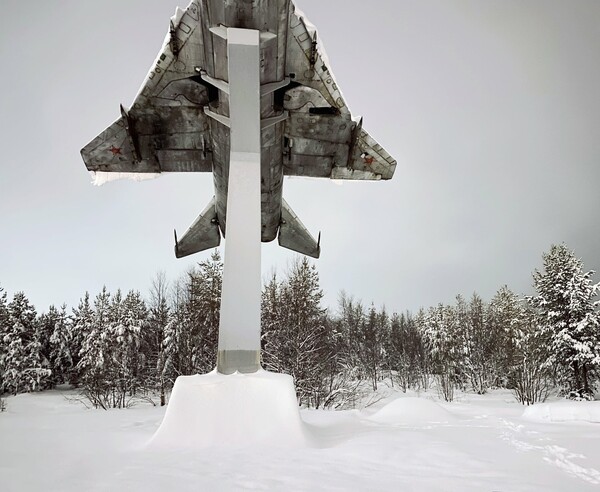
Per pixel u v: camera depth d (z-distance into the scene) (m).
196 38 6.99
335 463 3.55
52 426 7.48
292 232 11.16
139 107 8.23
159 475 3.17
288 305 21.42
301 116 8.81
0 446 4.59
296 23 6.96
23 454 4.06
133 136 8.61
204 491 2.75
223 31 6.26
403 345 41.12
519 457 3.85
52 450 4.32
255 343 5.57
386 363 43.59
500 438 4.96
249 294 5.73
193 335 23.33
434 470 3.33
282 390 4.87
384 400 23.92
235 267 5.79
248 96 6.20
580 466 3.52
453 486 2.87
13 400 29.67
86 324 39.97
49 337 42.22
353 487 2.83
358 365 34.97
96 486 2.90
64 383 44.59
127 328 30.64
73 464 3.58
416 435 4.98
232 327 5.57
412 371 37.88
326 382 20.11
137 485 2.89
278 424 4.66
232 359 5.47
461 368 33.62
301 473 3.21
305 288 21.70
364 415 9.92
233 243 5.87
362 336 38.72
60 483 2.97
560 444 4.55
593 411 7.36
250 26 6.28
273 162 8.97
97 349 31.27
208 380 4.95
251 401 4.79
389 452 3.93
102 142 8.68
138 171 9.52
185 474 3.20
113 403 22.09
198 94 8.14
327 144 9.41
